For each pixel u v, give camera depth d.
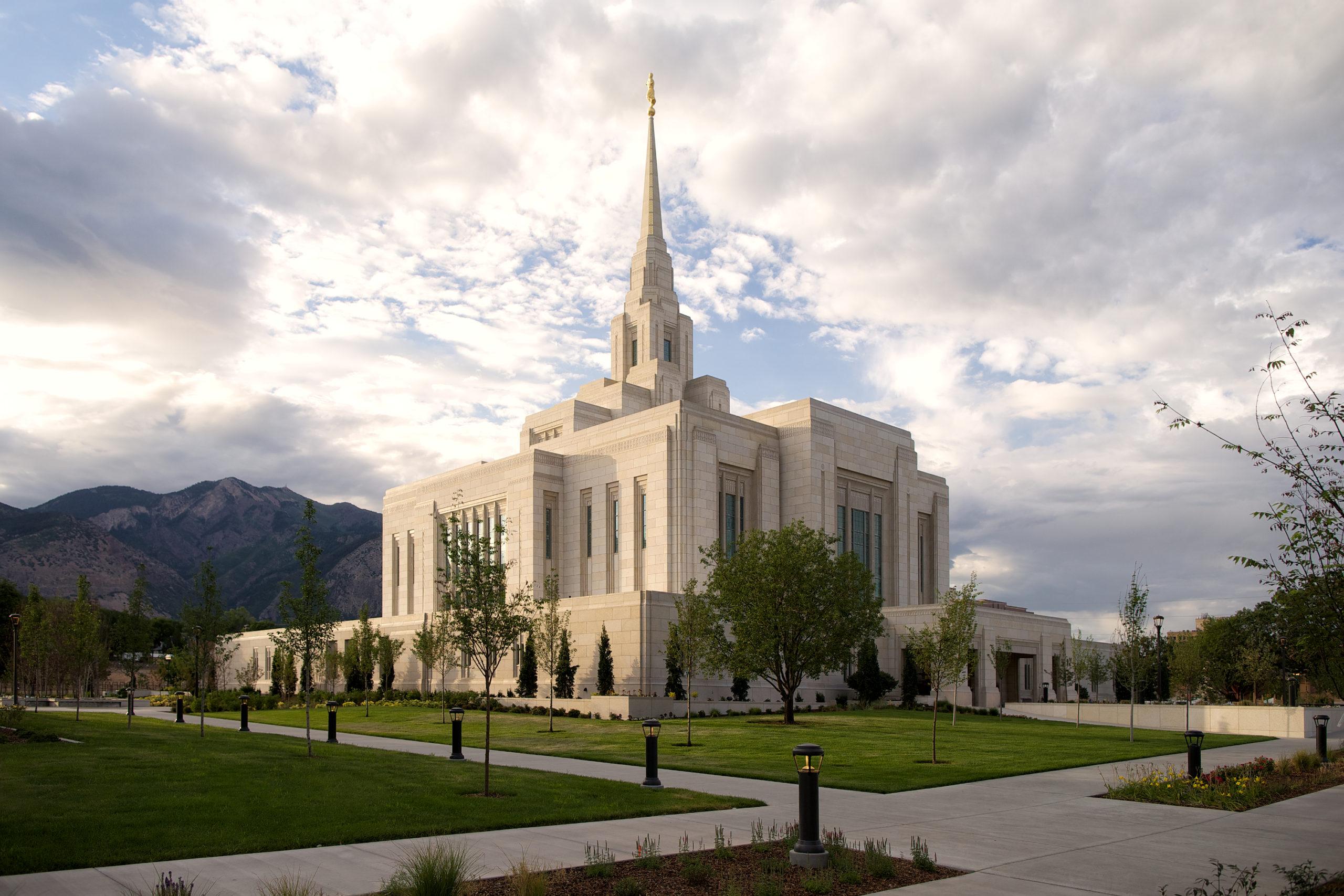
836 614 48.88
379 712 60.84
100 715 53.59
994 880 14.19
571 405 90.00
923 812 20.78
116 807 18.52
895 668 70.81
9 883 13.19
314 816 18.23
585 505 79.56
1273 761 29.89
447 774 25.19
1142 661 56.44
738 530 76.31
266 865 14.45
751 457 78.12
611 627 62.16
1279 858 15.97
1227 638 66.81
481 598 27.78
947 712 63.22
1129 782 24.97
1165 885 13.89
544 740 39.84
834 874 14.25
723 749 35.75
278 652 70.62
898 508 87.69
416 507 96.38
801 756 15.26
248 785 21.95
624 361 98.88
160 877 12.40
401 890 12.55
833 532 79.50
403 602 96.88
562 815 18.97
